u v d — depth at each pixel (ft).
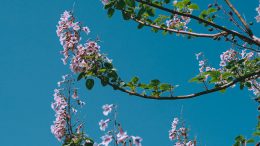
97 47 21.22
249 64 21.57
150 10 21.13
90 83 20.59
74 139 22.41
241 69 21.33
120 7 19.74
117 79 20.62
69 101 25.59
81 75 20.72
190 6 21.80
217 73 20.15
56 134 24.21
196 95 19.92
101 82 20.52
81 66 20.86
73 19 23.47
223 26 22.09
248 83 22.00
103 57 21.20
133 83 20.45
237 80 19.69
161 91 20.29
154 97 20.07
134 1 19.74
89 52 21.13
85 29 23.40
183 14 20.35
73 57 21.67
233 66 21.11
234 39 22.98
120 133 19.08
